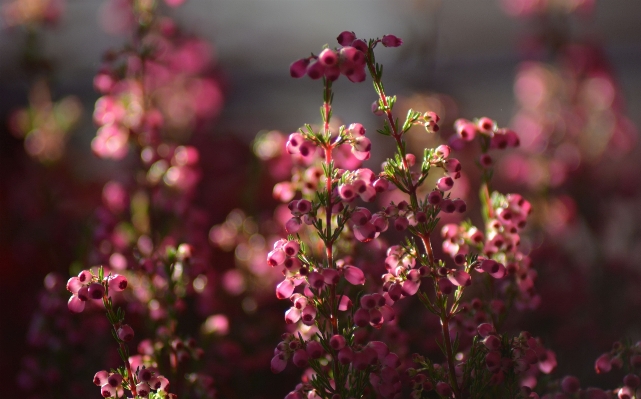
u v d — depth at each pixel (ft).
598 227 2.02
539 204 2.04
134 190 1.56
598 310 1.64
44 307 1.33
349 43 1.14
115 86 1.52
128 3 2.23
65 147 2.38
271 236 1.65
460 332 1.28
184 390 1.27
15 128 2.36
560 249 1.82
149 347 1.28
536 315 1.58
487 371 1.18
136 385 1.16
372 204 2.10
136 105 1.52
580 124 2.36
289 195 1.31
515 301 1.27
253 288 1.62
